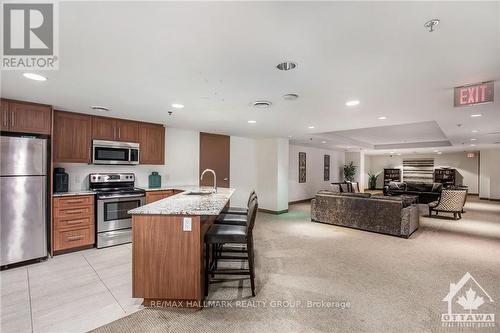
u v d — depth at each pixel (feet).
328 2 4.07
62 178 12.24
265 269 10.20
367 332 6.27
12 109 10.24
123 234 13.26
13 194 10.02
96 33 5.11
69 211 11.78
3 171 9.80
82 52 5.98
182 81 7.93
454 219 20.67
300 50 5.81
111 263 10.59
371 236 15.28
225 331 6.29
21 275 9.38
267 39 5.32
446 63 6.42
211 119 14.06
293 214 22.21
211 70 7.02
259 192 23.38
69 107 11.56
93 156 13.08
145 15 4.47
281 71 7.07
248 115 12.87
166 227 7.41
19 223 10.14
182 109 11.73
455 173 40.01
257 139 23.49
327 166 35.06
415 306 7.49
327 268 10.32
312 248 12.94
